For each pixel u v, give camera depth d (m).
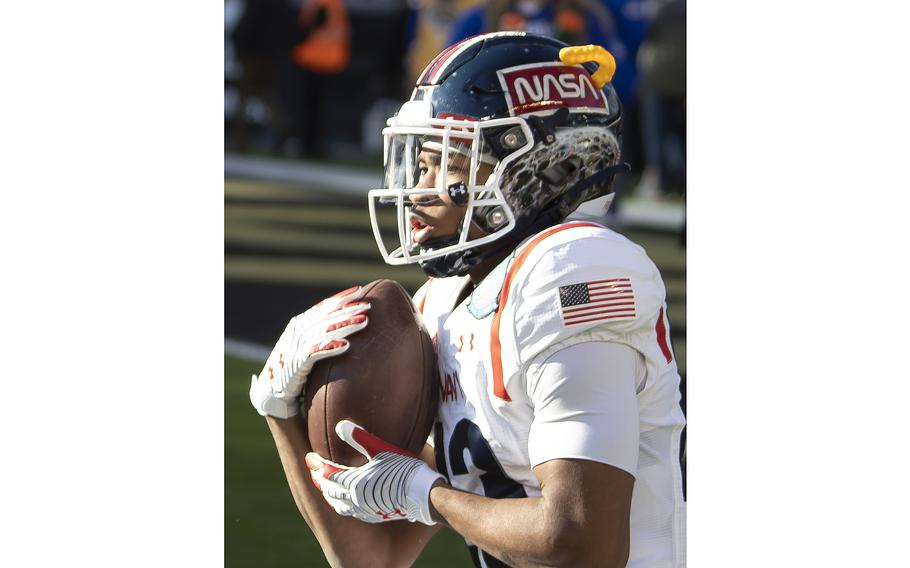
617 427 5.16
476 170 5.79
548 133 5.88
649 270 5.57
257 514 11.28
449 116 5.86
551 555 5.11
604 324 5.28
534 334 5.33
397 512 5.77
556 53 6.04
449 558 10.80
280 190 27.33
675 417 5.73
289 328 6.24
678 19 23.62
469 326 5.79
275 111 31.59
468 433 5.77
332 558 6.46
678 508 5.73
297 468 6.38
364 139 33.59
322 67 30.84
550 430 5.21
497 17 21.31
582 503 5.07
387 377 5.91
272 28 30.55
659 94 24.11
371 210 6.07
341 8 30.45
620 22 23.61
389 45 30.97
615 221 23.30
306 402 6.10
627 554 5.20
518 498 5.50
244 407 14.02
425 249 6.08
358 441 5.79
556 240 5.52
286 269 19.95
